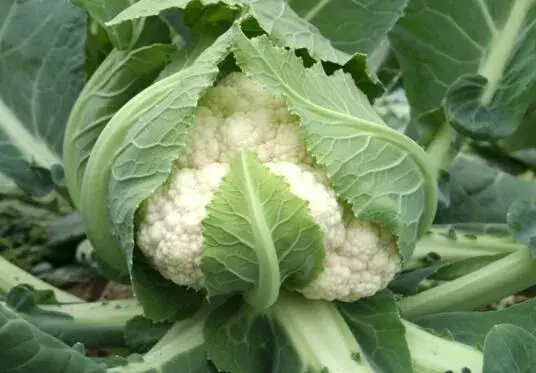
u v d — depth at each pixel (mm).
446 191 586
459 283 540
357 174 433
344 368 450
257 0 474
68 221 713
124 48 516
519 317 513
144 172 437
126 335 518
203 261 423
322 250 432
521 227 533
